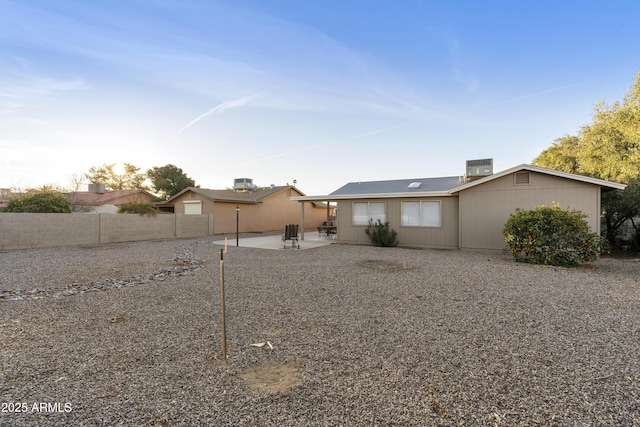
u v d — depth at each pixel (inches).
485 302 192.4
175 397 91.6
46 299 202.1
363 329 148.0
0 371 108.0
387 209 535.8
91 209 924.6
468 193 456.8
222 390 95.6
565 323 155.0
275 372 107.6
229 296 207.9
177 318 165.2
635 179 444.8
